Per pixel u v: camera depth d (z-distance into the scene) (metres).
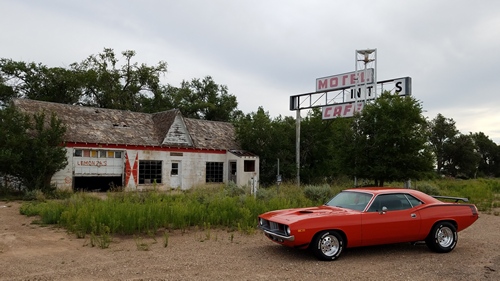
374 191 9.05
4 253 8.61
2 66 40.75
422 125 18.03
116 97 44.97
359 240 8.33
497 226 13.04
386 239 8.57
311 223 7.96
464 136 73.25
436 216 9.00
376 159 17.91
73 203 14.47
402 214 8.73
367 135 18.31
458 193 22.44
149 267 7.36
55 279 6.56
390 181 18.44
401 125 17.25
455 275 7.01
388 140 17.36
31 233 11.02
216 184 30.05
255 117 32.19
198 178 29.75
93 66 46.09
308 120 33.34
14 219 13.60
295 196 17.48
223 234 11.05
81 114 27.77
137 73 48.19
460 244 9.98
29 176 21.31
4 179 22.08
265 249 9.07
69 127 25.53
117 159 26.36
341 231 8.19
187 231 11.47
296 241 7.84
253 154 31.38
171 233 11.16
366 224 8.36
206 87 56.78
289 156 31.95
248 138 31.75
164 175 28.14
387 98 18.62
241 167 30.00
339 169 19.28
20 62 41.28
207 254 8.52
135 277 6.68
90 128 26.48
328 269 7.34
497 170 89.69
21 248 9.12
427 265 7.74
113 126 27.98
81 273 6.94
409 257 8.46
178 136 29.20
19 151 20.89
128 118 30.03
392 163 17.44
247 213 12.41
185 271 7.07
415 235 8.81
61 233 11.02
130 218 10.98
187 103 53.16
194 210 12.52
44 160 21.08
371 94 25.86
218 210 12.91
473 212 9.45
